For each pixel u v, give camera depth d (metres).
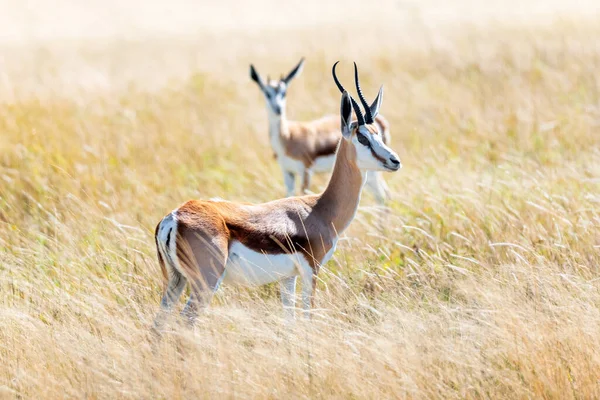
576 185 26.98
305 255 19.47
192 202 18.33
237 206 19.00
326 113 44.50
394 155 19.91
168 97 49.22
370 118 20.61
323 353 16.92
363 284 21.73
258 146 39.31
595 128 35.84
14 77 57.94
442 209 25.84
